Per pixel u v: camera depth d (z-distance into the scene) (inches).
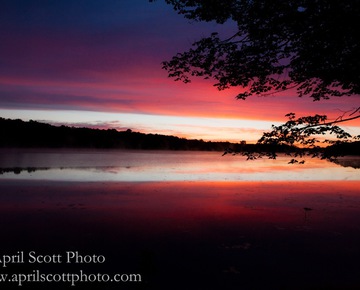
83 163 1717.5
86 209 540.7
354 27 207.5
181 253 345.4
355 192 804.0
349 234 425.1
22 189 734.5
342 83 247.6
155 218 492.7
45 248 349.4
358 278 290.4
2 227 422.0
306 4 213.5
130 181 969.5
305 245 379.6
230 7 239.8
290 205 620.1
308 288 271.3
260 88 288.0
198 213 534.0
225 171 1480.1
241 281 282.2
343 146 247.4
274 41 242.2
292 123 255.4
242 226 457.4
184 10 255.0
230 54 260.8
